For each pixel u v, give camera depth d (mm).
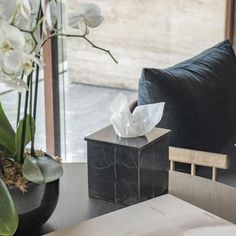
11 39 924
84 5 1073
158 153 1265
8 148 1120
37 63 977
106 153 1225
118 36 2934
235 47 3416
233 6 3381
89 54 2777
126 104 1280
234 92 2389
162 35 3117
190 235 1021
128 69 2971
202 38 3291
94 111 2766
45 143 2523
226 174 2062
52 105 2557
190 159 1610
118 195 1238
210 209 1215
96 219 1097
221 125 2232
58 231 1060
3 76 942
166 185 1313
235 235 1021
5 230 951
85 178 1369
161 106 1294
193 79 2158
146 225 1065
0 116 1142
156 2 3047
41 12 1010
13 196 1039
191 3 3193
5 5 958
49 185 1082
